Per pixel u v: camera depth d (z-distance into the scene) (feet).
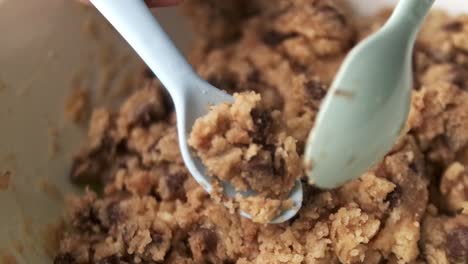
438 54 1.14
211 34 1.21
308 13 1.17
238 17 1.21
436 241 1.02
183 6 1.18
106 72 1.17
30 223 1.08
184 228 1.05
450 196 1.06
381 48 0.82
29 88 1.10
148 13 0.98
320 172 0.85
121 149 1.16
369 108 0.83
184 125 0.96
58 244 1.09
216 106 0.96
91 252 1.06
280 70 1.16
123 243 1.05
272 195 0.95
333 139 0.83
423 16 0.84
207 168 0.95
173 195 1.08
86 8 1.11
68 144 1.14
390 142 0.88
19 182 1.08
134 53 1.18
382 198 1.00
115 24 0.97
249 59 1.18
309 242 0.98
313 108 1.11
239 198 0.95
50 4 1.08
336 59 1.16
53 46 1.11
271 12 1.20
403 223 1.00
